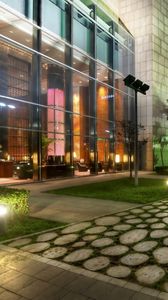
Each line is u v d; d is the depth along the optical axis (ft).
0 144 95.30
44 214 31.27
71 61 79.71
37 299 13.67
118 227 25.80
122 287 14.73
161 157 113.19
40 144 68.54
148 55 116.78
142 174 93.50
